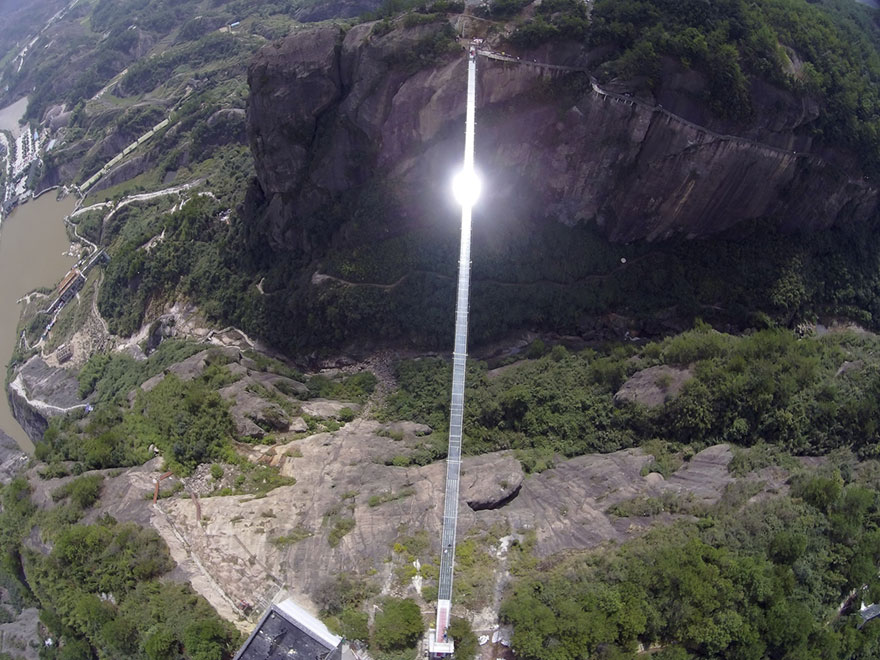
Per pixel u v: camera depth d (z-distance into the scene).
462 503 69.31
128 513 71.56
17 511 79.00
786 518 63.19
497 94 91.81
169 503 71.88
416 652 55.75
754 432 76.00
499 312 95.75
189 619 58.31
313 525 67.69
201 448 76.81
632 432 79.88
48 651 76.94
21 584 81.62
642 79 88.12
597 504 69.44
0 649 81.38
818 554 61.91
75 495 74.12
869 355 85.00
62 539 67.62
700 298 96.69
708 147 91.00
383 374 96.62
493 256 96.69
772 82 88.81
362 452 79.12
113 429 84.38
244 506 70.38
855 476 70.19
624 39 89.00
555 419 82.88
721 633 54.88
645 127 90.50
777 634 55.62
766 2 95.62
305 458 77.75
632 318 96.25
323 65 96.69
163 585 63.19
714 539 61.84
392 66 93.00
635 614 54.75
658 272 97.12
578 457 79.12
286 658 54.59
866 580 60.88
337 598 58.75
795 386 76.62
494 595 59.06
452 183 96.50
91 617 62.47
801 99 89.88
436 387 90.50
